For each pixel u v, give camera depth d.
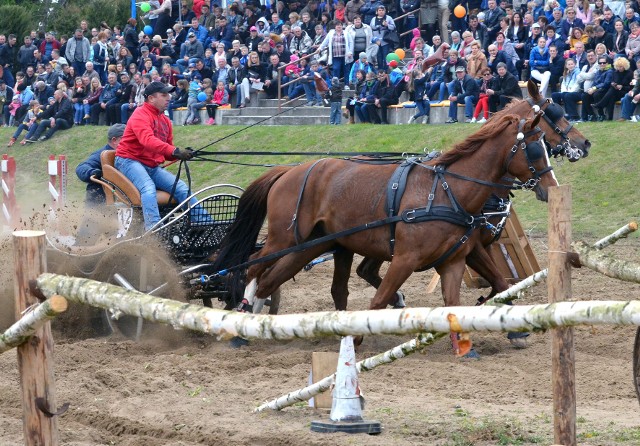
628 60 24.72
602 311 4.80
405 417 8.14
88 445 7.57
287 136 29.38
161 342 12.19
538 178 10.56
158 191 13.00
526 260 13.30
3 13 43.44
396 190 10.85
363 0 31.30
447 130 26.16
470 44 27.56
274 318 5.02
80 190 30.50
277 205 11.92
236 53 32.47
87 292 5.29
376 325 4.95
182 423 8.05
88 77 35.47
